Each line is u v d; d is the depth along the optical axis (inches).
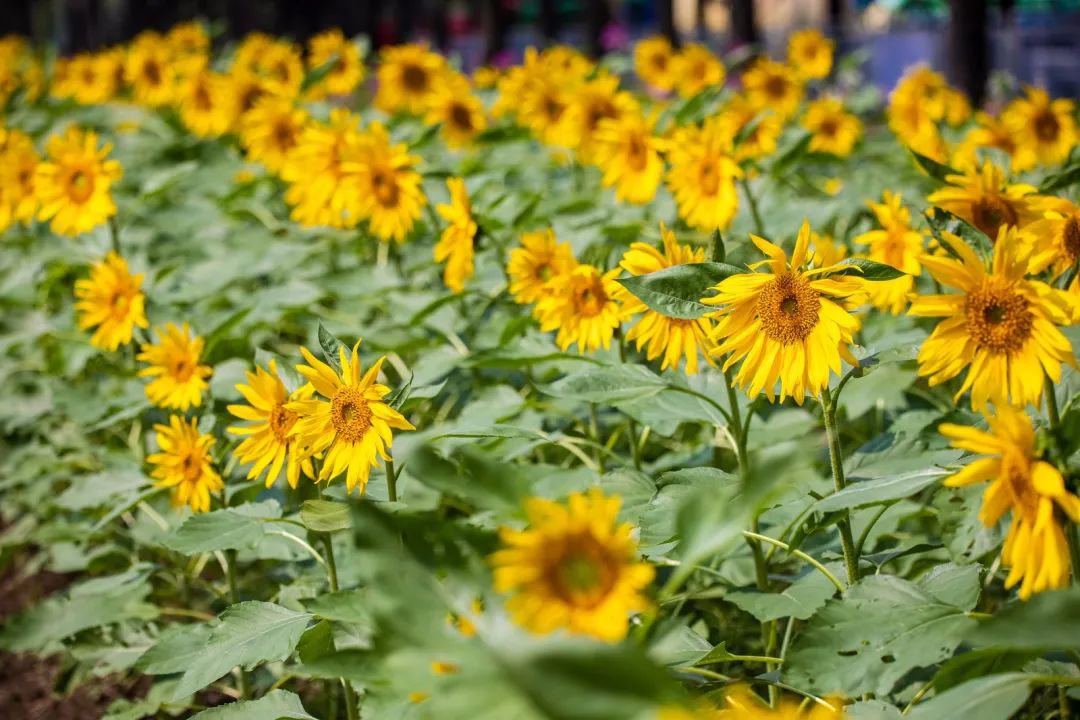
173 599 186.1
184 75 377.1
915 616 102.3
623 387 134.1
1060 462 87.9
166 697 157.4
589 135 259.4
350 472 117.0
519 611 75.8
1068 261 116.0
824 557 132.8
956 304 99.2
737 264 131.3
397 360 192.2
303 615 124.5
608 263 163.5
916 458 134.5
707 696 102.3
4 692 188.1
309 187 214.1
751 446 166.4
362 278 218.5
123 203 304.8
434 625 78.4
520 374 196.9
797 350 110.2
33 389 244.5
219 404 181.6
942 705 93.7
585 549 76.6
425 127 284.5
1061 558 88.0
